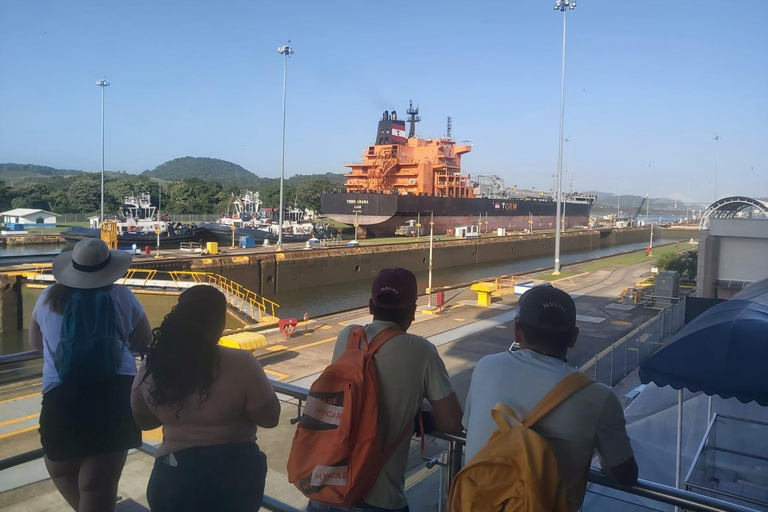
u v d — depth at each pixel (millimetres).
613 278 47719
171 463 3072
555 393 2547
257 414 3158
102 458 3799
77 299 3625
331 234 78938
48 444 3705
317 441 2760
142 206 73500
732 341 5793
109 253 3916
